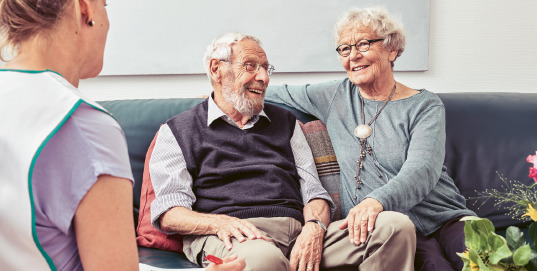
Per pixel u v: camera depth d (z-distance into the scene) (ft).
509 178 7.17
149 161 6.57
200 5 10.14
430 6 10.16
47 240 2.33
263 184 6.38
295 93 7.56
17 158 2.28
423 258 6.02
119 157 2.45
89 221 2.33
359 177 6.85
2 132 2.31
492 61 10.31
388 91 7.16
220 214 6.14
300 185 6.82
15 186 2.27
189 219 5.91
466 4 10.18
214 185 6.40
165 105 7.32
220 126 6.69
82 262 2.39
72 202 2.31
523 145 7.29
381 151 6.86
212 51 6.80
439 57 10.30
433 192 6.81
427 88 10.37
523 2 10.18
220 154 6.48
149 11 10.16
